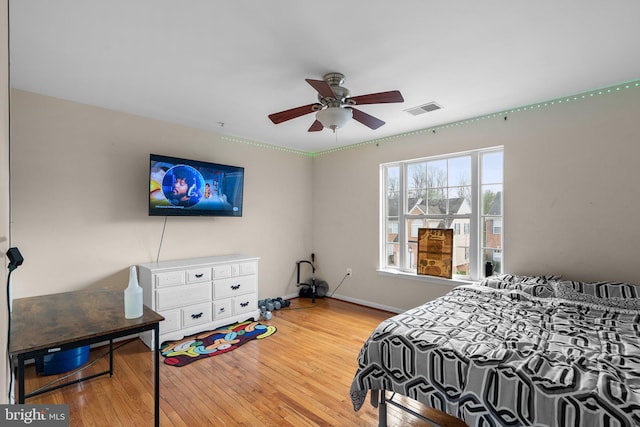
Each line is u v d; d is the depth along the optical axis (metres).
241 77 2.49
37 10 1.69
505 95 2.86
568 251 2.91
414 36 1.94
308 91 2.76
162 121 3.57
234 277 3.69
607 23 1.80
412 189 4.14
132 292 1.69
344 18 1.77
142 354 2.93
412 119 3.52
